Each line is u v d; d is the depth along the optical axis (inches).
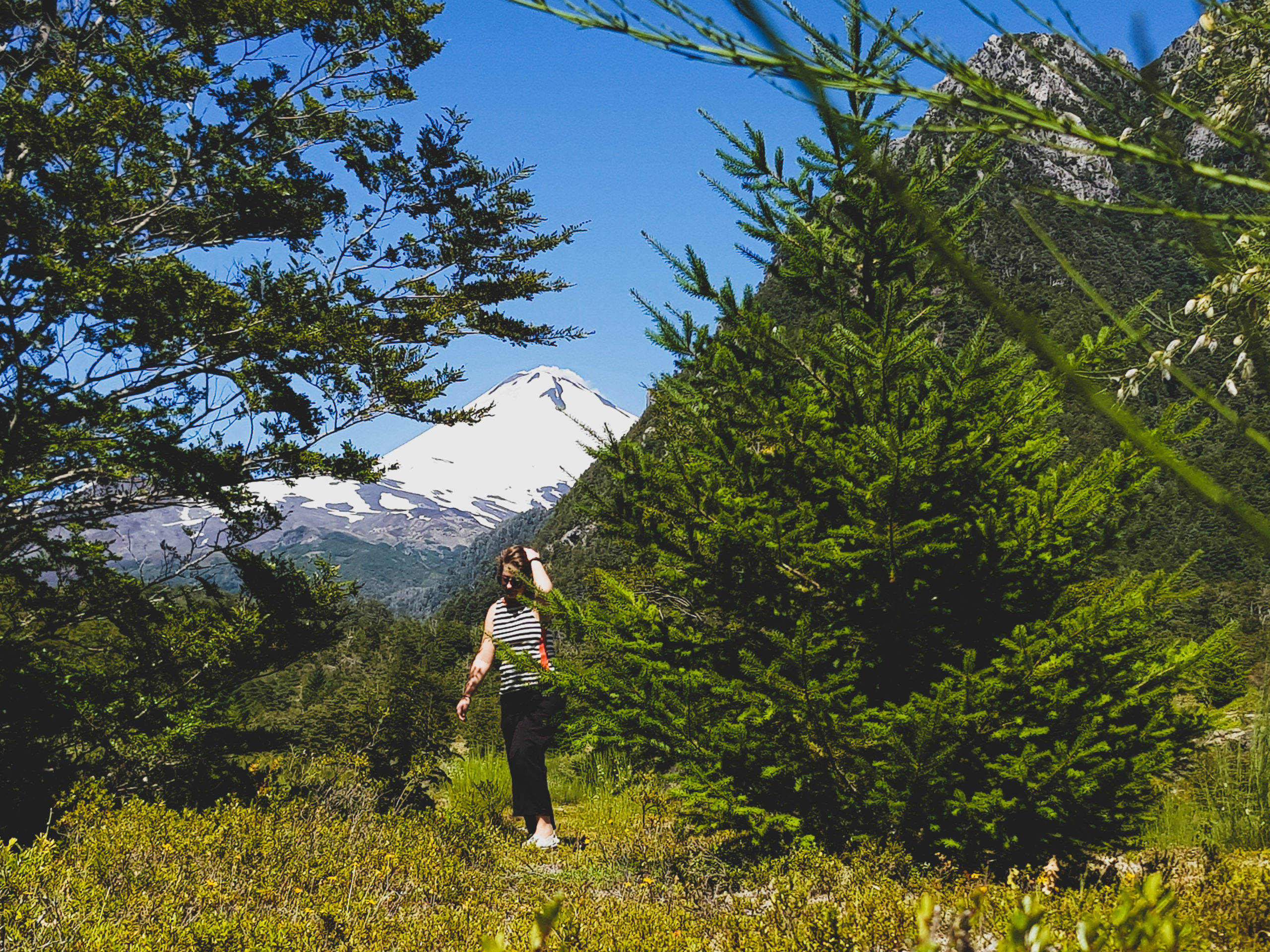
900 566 162.1
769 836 169.2
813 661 149.6
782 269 190.7
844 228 179.0
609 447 177.3
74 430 333.4
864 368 160.2
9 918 107.4
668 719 164.2
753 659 154.6
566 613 177.8
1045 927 39.9
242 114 396.5
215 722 344.5
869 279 183.6
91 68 374.9
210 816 175.8
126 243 370.9
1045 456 175.0
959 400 148.3
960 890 124.9
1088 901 107.5
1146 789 158.6
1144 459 143.3
